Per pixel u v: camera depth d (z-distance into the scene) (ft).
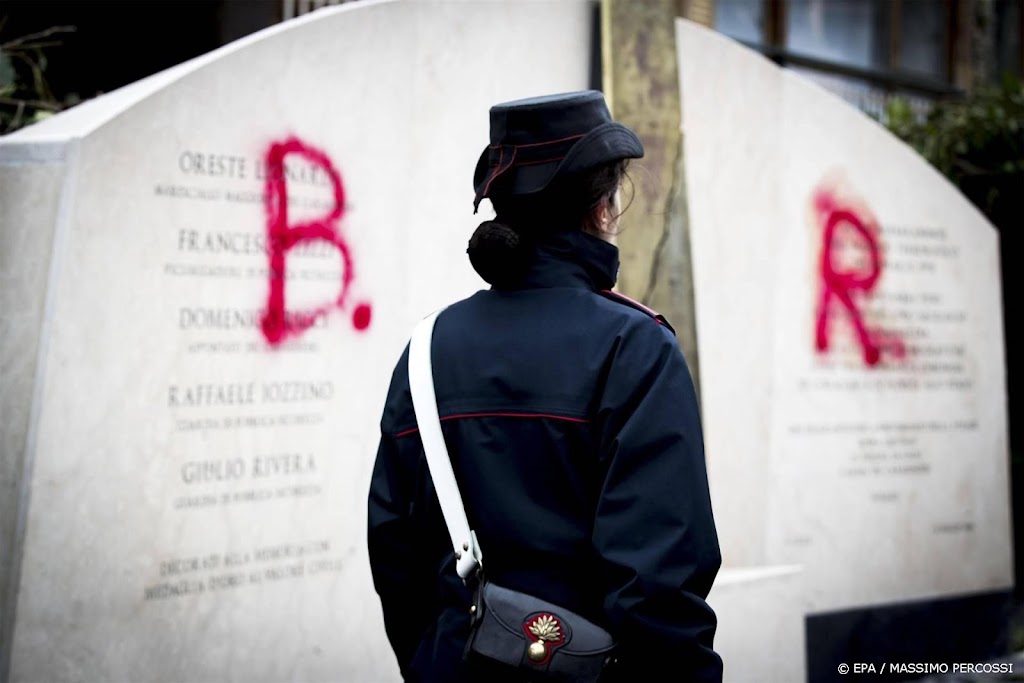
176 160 10.41
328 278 11.61
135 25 18.38
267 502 11.17
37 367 9.58
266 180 11.08
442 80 12.62
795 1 30.99
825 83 31.55
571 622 5.13
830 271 15.62
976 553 16.87
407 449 5.79
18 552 9.43
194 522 10.61
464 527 5.42
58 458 9.64
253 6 17.95
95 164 9.81
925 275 16.51
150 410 10.26
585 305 5.47
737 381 14.82
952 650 16.57
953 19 34.96
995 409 17.15
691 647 4.82
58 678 9.67
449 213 12.71
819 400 15.49
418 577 5.99
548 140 5.59
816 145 15.55
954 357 16.76
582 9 14.07
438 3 12.52
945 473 16.58
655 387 5.11
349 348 11.81
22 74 16.35
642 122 13.53
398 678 12.16
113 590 10.02
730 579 13.96
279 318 11.21
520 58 13.41
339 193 11.69
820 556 15.38
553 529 5.25
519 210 5.71
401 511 5.87
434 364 5.73
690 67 14.43
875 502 15.92
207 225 10.64
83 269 9.76
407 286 12.32
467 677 5.33
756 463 14.94
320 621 11.59
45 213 9.80
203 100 10.59
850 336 15.79
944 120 21.48
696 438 5.10
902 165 16.31
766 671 14.26
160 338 10.32
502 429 5.40
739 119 14.88
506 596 5.24
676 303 13.67
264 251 11.07
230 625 10.89
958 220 16.83
